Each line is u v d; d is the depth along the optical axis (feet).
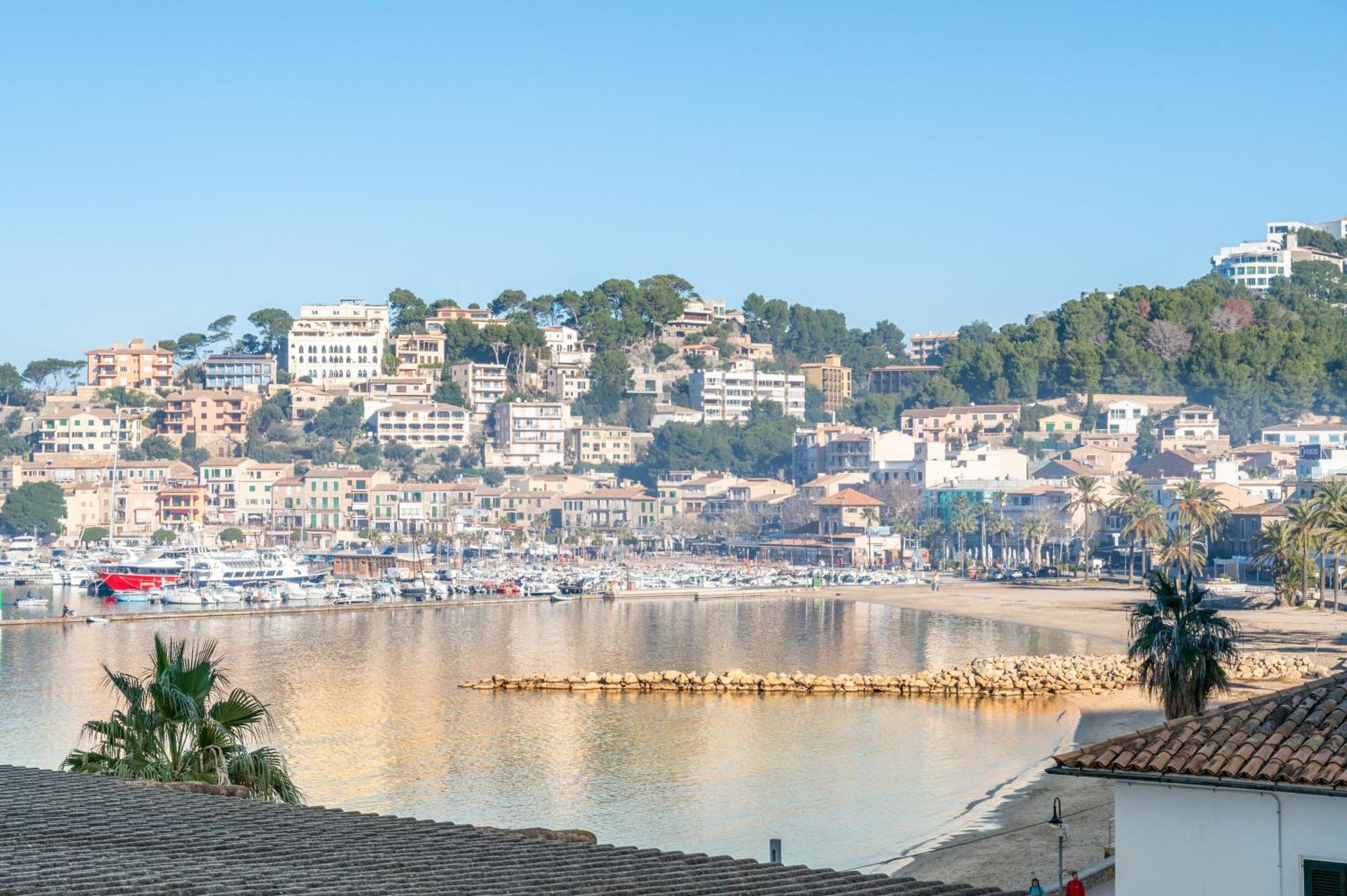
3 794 159.43
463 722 496.23
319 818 156.97
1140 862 128.36
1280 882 123.44
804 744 449.06
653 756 431.02
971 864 294.87
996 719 491.72
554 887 124.88
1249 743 126.82
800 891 131.64
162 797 162.81
